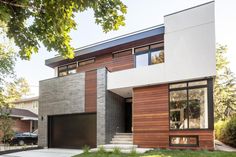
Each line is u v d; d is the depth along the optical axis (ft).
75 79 51.57
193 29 38.83
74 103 50.93
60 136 53.57
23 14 14.49
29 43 15.08
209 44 37.11
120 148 38.29
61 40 15.87
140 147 41.86
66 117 53.11
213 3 37.68
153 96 42.29
